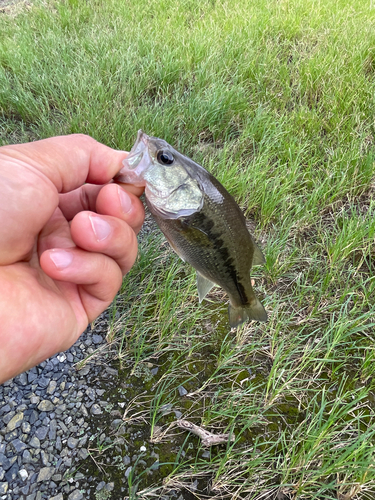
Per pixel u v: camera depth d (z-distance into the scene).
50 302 0.19
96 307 0.22
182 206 0.22
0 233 0.18
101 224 0.19
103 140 0.50
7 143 0.52
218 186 0.23
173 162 0.22
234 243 0.24
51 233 0.23
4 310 0.17
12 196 0.18
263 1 0.97
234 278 0.26
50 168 0.20
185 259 0.24
